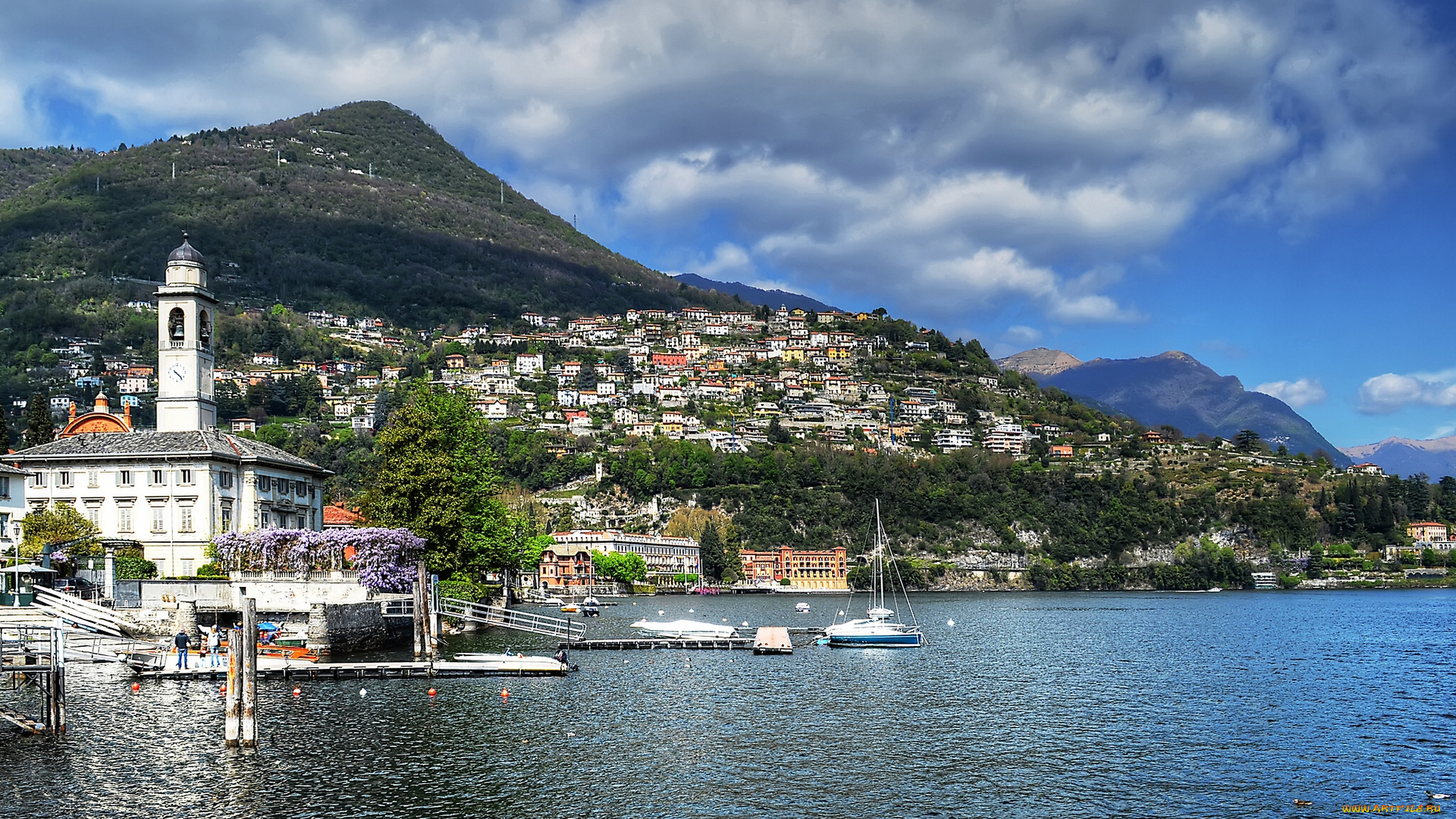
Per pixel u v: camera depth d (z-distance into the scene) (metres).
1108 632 188.00
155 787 62.31
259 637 110.12
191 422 148.25
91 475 141.38
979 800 63.44
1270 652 150.62
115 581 109.56
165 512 140.00
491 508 158.50
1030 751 75.88
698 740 77.06
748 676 110.62
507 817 58.75
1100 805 62.75
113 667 97.25
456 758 70.19
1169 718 89.50
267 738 74.31
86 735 73.38
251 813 58.31
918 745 77.12
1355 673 124.25
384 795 62.00
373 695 91.00
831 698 97.31
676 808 60.75
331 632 111.31
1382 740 81.12
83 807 58.78
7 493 129.50
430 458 140.38
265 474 150.38
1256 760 74.06
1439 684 113.25
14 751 69.56
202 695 86.31
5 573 100.88
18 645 79.75
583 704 88.88
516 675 104.06
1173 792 65.88
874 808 61.50
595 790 63.75
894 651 143.88
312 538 117.81
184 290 148.62
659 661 122.94
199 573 126.12
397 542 119.75
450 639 139.62
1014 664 129.25
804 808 61.25
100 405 167.12
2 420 161.00
